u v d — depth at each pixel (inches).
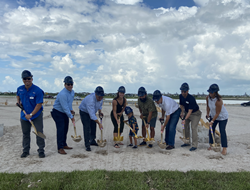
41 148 205.9
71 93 231.0
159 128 418.9
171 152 228.7
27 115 197.0
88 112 229.5
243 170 169.5
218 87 216.4
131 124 249.8
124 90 242.8
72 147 251.1
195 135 236.8
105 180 140.9
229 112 884.0
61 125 221.5
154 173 153.3
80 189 128.9
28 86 200.8
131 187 132.3
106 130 385.7
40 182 137.8
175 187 135.3
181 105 248.1
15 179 141.9
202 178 146.0
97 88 232.8
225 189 129.6
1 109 836.0
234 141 291.1
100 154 219.8
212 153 224.2
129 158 205.0
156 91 231.8
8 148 240.5
